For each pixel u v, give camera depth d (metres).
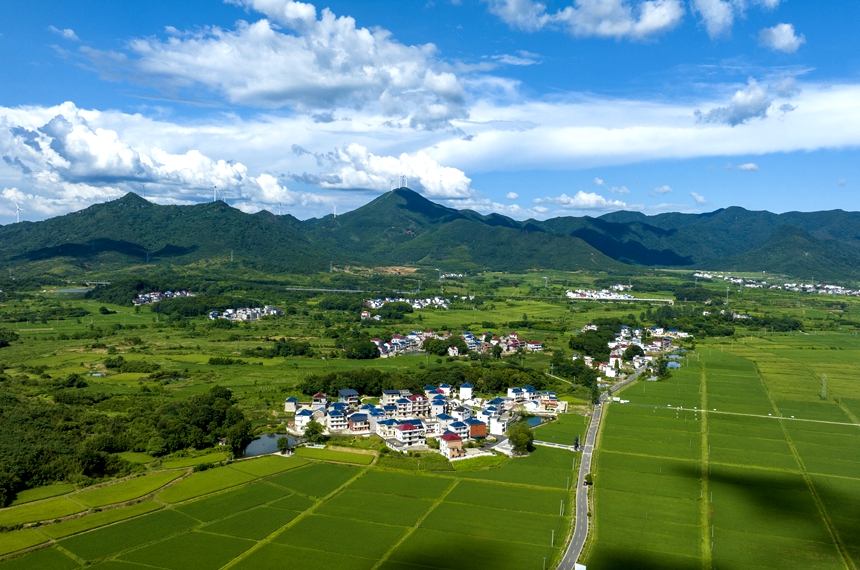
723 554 181.12
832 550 184.62
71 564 171.12
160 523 197.12
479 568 170.62
